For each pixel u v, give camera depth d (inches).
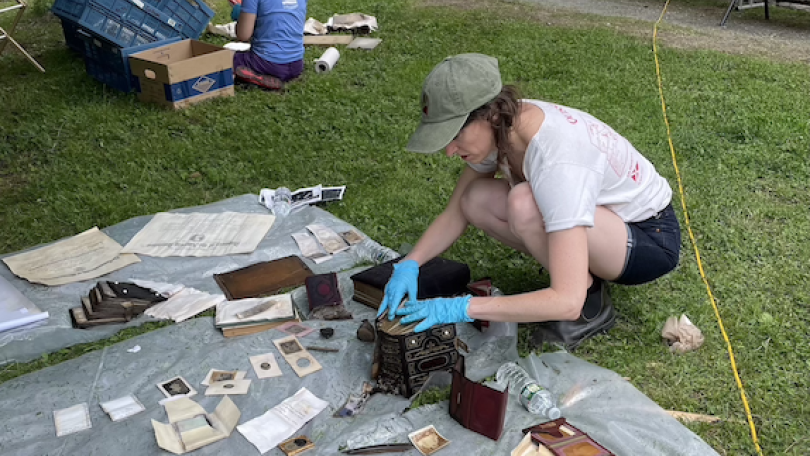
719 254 145.0
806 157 191.0
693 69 267.0
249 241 148.0
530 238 106.0
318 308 123.0
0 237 151.3
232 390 104.5
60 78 243.3
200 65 221.6
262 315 119.0
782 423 99.7
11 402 101.7
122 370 108.7
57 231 154.1
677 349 115.6
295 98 233.9
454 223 121.5
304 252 145.1
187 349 114.1
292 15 237.9
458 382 95.7
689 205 163.8
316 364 110.0
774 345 116.8
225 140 201.8
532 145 96.8
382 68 265.7
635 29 329.1
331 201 168.2
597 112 224.7
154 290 129.2
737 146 199.2
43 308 125.0
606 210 108.0
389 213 161.6
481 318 99.2
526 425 97.3
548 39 304.8
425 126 92.5
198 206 164.1
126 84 228.5
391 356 102.7
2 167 184.4
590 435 95.1
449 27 320.8
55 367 109.2
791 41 318.7
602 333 120.2
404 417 99.0
